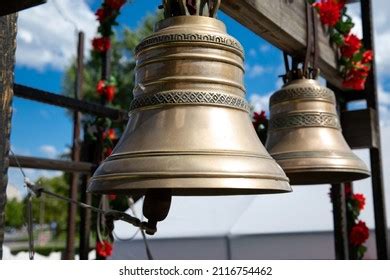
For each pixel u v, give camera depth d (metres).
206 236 5.41
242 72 1.59
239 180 1.30
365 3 3.42
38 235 18.81
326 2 2.91
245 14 2.31
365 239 3.30
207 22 1.53
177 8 1.58
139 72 1.56
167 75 1.48
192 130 1.39
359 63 3.13
